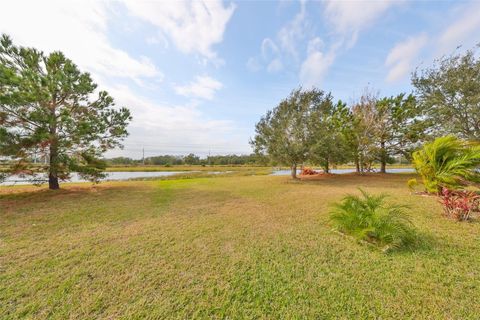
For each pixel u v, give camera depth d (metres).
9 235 3.37
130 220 4.21
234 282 2.10
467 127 8.95
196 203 5.82
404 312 1.66
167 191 8.05
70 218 4.35
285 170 28.19
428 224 3.61
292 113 11.38
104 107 8.16
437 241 2.93
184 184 10.41
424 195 6.17
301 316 1.65
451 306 1.71
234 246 2.95
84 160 7.83
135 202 5.98
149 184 10.45
